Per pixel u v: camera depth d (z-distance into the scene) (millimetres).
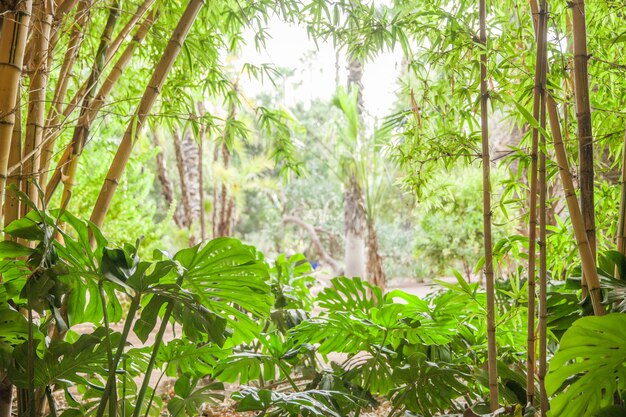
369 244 7949
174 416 2143
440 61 2389
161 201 17969
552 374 1553
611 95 2598
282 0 2402
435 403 2273
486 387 2438
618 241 1834
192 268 1875
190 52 3061
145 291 1747
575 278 1904
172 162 17531
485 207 2000
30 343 1707
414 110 2412
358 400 2314
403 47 2463
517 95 2275
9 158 1990
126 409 2271
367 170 7918
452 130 2443
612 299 1650
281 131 3297
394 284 14133
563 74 2117
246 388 2203
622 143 2277
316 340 2604
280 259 3590
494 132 6180
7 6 1729
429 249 8203
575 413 1608
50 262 1769
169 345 2277
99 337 1903
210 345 2305
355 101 7695
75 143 2232
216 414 3363
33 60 2094
